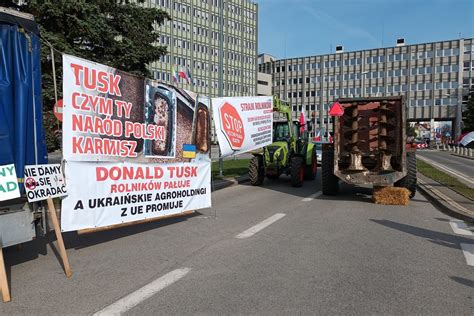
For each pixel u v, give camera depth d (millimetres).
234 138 11289
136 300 4031
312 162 16031
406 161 10734
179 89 7535
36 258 5512
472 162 31766
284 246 6082
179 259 5426
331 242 6328
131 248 5996
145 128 6746
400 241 6414
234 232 7051
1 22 4773
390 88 93938
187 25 82375
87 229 5754
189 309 3816
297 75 105188
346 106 11062
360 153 10867
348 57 98500
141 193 6676
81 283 4527
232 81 93625
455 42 86750
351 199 11164
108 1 12133
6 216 4508
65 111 5426
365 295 4160
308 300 4020
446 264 5223
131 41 12625
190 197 7848
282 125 15438
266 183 15172
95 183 5859
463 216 8203
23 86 4938
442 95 88438
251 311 3768
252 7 98000
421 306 3900
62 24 11016
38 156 5160
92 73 5789
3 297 4000
